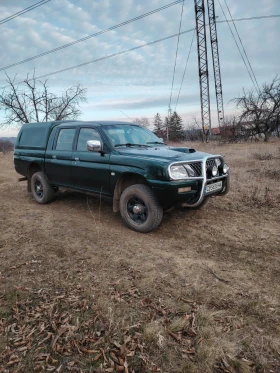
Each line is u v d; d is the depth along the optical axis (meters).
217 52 29.17
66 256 3.48
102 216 5.14
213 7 27.53
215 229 4.36
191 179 3.89
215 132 30.91
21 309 2.42
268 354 1.91
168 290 2.68
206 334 2.08
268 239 3.91
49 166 5.72
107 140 4.64
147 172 3.99
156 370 1.79
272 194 6.09
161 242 3.92
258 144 20.97
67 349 1.98
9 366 1.85
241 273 3.00
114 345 2.00
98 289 2.70
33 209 5.72
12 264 3.27
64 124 5.60
